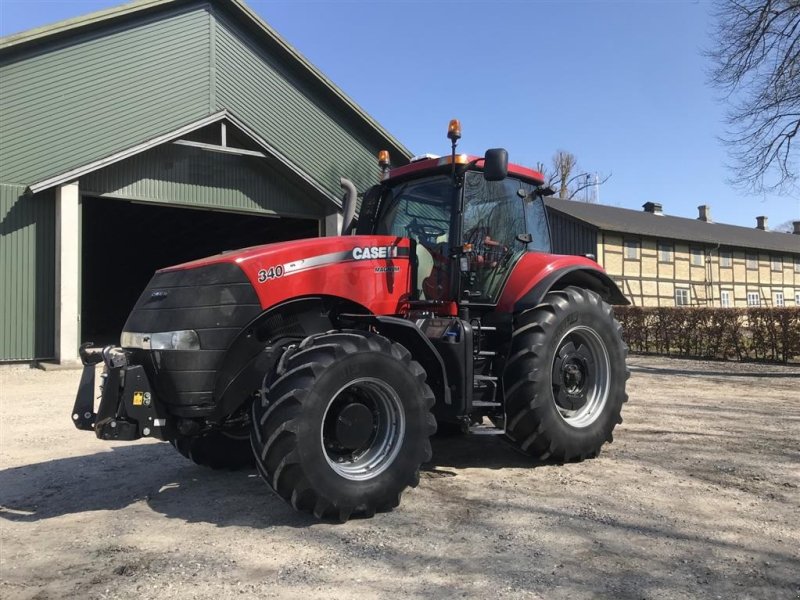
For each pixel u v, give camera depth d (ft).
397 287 14.32
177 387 11.55
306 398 10.97
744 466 15.39
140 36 40.91
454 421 14.06
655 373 35.94
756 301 98.94
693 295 88.48
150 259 76.74
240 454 15.38
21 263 37.24
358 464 11.94
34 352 37.63
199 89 43.21
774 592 8.91
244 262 12.25
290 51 46.65
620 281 79.56
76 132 38.60
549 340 15.05
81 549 10.57
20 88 36.99
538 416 14.70
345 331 12.57
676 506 12.46
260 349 12.57
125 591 8.93
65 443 18.76
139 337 11.99
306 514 12.07
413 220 16.16
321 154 49.16
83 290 75.15
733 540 10.77
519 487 13.75
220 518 12.00
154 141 38.70
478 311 15.90
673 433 19.26
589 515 11.94
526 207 17.44
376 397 12.25
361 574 9.41
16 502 13.25
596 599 8.65
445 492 13.44
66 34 38.14
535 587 9.00
